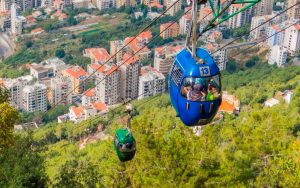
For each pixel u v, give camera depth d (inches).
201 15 6151.6
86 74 5049.2
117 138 922.7
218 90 777.6
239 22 6643.7
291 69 4842.5
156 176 1293.1
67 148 2625.5
